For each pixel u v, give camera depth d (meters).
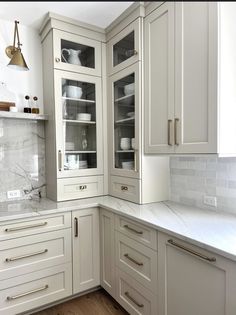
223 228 1.29
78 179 2.12
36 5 1.77
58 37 1.98
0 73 2.02
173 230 1.26
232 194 1.56
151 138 1.78
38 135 2.21
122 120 2.11
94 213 1.97
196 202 1.80
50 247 1.76
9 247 1.60
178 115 1.53
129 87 2.01
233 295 0.99
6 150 2.05
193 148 1.43
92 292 2.05
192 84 1.43
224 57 1.31
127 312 1.78
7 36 2.04
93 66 2.22
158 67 1.69
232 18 1.34
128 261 1.67
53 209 1.76
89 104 2.29
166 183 2.03
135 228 1.58
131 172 1.97
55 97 1.99
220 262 1.04
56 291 1.80
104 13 1.90
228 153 1.34
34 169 2.19
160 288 1.38
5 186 2.04
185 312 1.23
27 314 1.76
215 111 1.29
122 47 2.06
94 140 2.27
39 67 2.21
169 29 1.58
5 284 1.60
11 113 1.87
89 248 1.95
